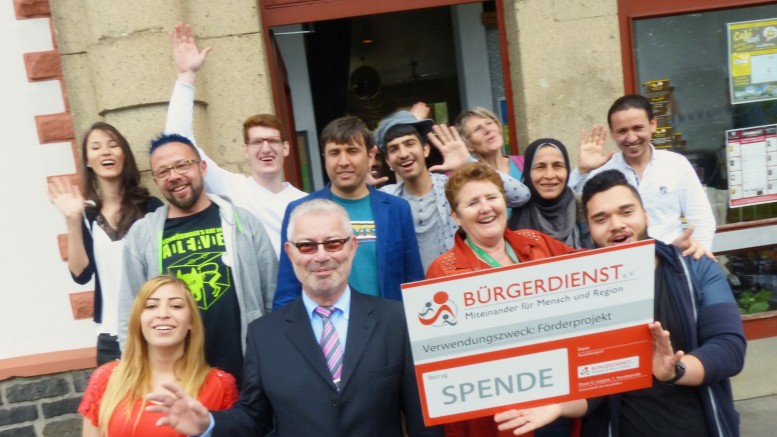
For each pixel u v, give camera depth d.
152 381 3.00
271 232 4.05
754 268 5.59
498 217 3.07
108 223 3.97
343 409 2.68
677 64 5.45
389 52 7.86
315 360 2.72
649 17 5.37
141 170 4.59
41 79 4.94
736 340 2.65
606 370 2.63
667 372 2.51
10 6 4.90
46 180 5.02
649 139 4.25
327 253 2.76
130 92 4.55
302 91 6.55
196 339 3.04
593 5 5.21
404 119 4.12
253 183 4.13
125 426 2.88
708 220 4.25
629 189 2.87
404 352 2.79
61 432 5.09
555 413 2.64
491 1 6.69
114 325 3.89
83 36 4.88
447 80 7.94
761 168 5.58
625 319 2.62
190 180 3.36
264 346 2.79
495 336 2.62
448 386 2.63
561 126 5.25
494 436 2.94
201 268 3.33
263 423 2.81
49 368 5.02
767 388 5.45
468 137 4.34
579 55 5.23
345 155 3.48
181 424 2.50
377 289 3.46
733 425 2.72
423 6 5.44
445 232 3.89
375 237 3.49
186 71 4.04
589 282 2.60
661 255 2.74
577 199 3.80
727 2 5.41
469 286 2.59
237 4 4.95
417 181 3.95
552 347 2.63
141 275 3.38
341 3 5.37
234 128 5.00
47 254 5.07
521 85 5.26
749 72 5.51
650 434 2.70
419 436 2.78
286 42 6.50
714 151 5.54
